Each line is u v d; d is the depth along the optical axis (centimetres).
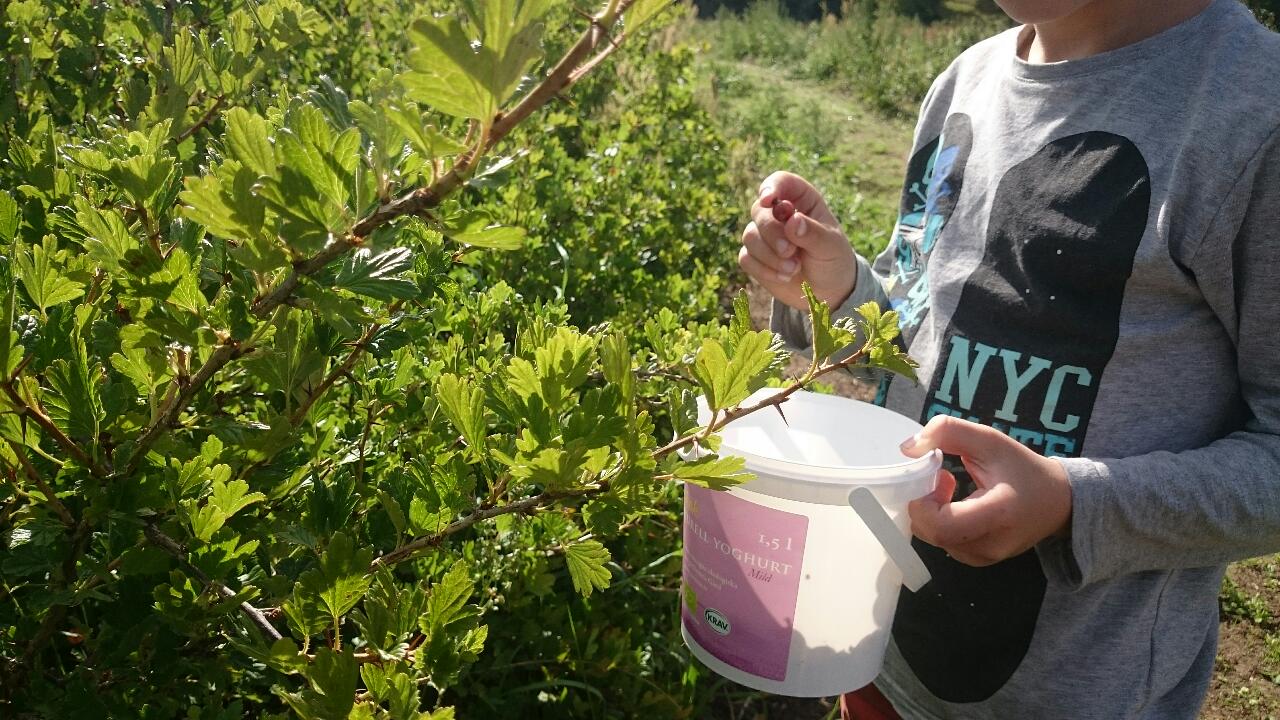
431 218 62
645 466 76
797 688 130
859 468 119
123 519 82
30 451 88
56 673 116
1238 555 139
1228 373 144
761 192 166
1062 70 155
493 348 145
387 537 108
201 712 95
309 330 96
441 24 48
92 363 92
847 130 1133
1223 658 331
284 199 61
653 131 627
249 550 85
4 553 87
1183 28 145
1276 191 130
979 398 154
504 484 87
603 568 93
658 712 237
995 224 158
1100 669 150
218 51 150
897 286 182
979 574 156
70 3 224
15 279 89
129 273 73
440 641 78
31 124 173
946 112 186
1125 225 141
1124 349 143
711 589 130
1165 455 135
